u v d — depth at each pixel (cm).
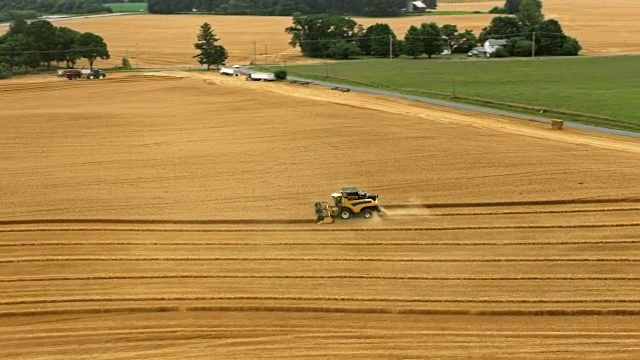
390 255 3369
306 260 3328
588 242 3494
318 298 2927
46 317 2803
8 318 2800
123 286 3073
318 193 4366
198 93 8981
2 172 5003
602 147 5422
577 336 2608
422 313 2802
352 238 3591
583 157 5112
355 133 6088
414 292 2973
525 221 3816
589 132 6072
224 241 3581
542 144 5547
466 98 8081
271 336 2634
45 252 3478
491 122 6550
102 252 3466
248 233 3691
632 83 9344
